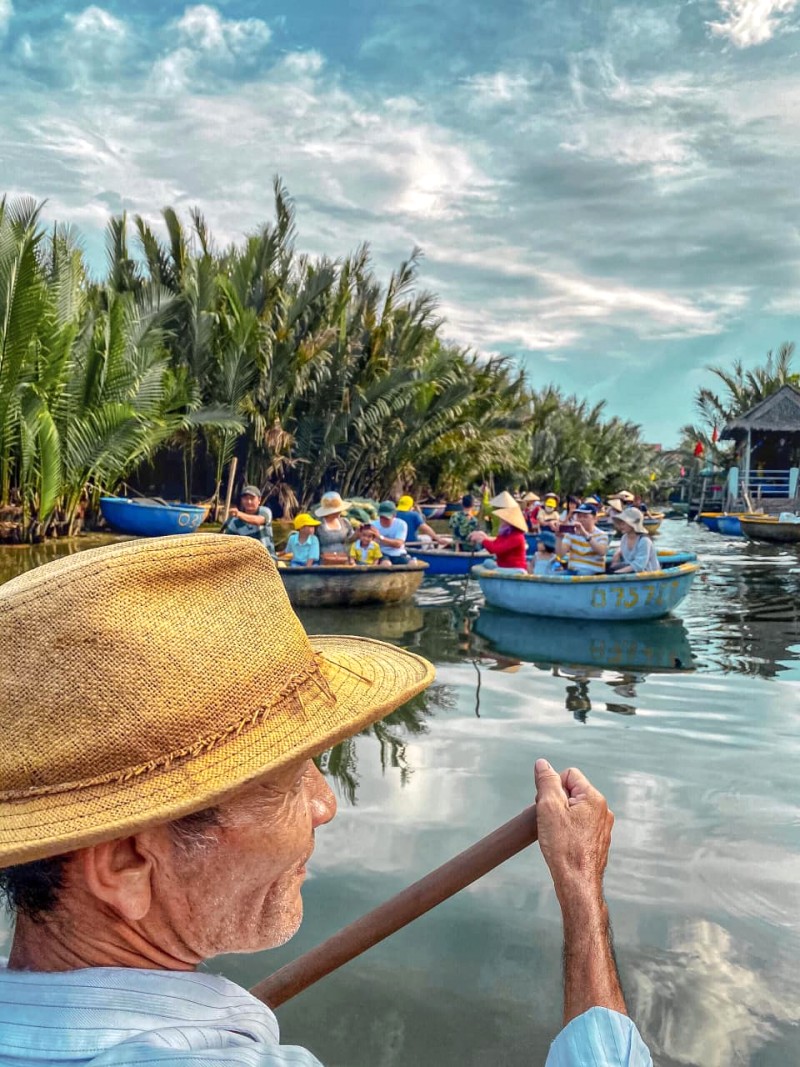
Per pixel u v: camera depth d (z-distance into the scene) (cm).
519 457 3397
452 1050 234
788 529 2122
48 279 1700
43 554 1401
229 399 2064
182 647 83
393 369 2388
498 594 995
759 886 323
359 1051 234
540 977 267
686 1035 240
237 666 85
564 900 105
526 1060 231
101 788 79
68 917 84
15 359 1419
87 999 80
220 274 2205
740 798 409
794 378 4150
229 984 90
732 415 4234
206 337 2077
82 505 1758
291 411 2320
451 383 2494
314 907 302
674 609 1013
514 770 442
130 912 84
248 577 89
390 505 1205
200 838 86
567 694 608
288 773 91
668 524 3334
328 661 101
